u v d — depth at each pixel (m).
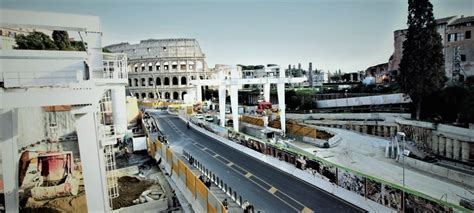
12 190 15.59
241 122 63.53
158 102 102.38
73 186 24.36
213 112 78.69
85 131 13.89
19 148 23.25
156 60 118.31
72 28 19.30
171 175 29.66
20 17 17.02
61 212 22.66
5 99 12.05
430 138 41.00
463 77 48.94
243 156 38.44
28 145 23.81
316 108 73.19
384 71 74.31
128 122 61.31
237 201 24.31
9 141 15.27
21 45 28.92
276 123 59.50
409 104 53.66
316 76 101.62
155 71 118.12
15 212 15.60
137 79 121.06
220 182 28.45
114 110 42.12
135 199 24.03
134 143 39.44
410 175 32.09
